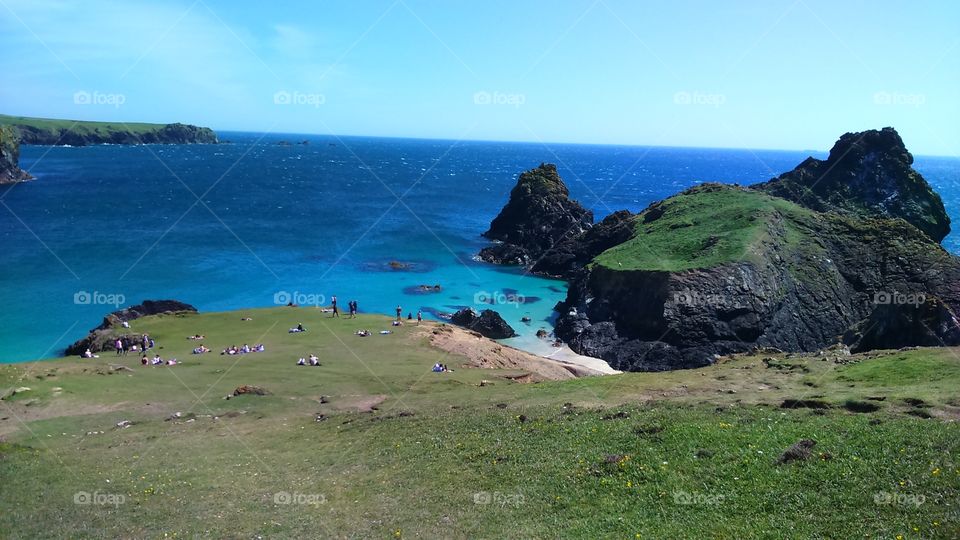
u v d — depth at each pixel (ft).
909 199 377.09
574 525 61.26
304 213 524.11
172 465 91.20
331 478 83.92
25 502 77.77
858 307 249.34
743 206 295.89
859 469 61.41
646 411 92.68
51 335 216.13
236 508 74.59
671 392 109.81
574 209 416.05
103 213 475.31
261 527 68.80
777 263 243.60
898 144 392.27
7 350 200.44
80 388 130.72
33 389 127.03
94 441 103.35
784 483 61.72
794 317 233.14
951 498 53.57
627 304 236.63
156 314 221.25
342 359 166.40
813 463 64.54
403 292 304.09
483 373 159.84
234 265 336.70
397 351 178.19
